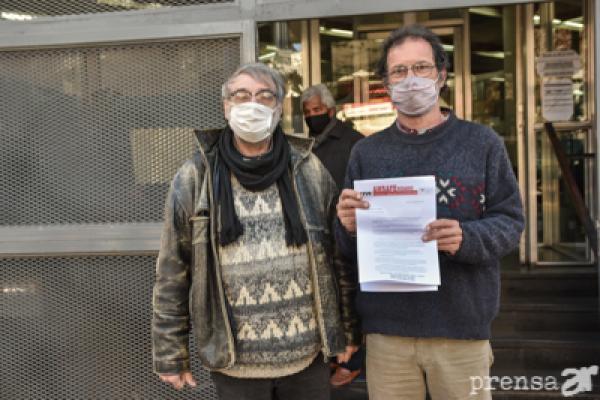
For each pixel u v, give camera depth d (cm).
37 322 269
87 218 266
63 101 265
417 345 184
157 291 186
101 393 267
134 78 262
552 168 533
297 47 575
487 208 180
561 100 531
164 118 262
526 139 539
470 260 171
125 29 257
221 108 258
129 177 264
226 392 183
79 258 266
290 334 178
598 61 244
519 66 550
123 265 265
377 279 172
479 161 177
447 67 185
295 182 186
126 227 261
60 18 262
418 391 191
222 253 178
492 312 180
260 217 179
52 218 267
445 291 178
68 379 269
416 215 169
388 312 184
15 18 264
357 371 329
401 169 182
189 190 182
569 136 532
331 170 354
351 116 597
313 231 184
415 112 179
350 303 199
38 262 268
